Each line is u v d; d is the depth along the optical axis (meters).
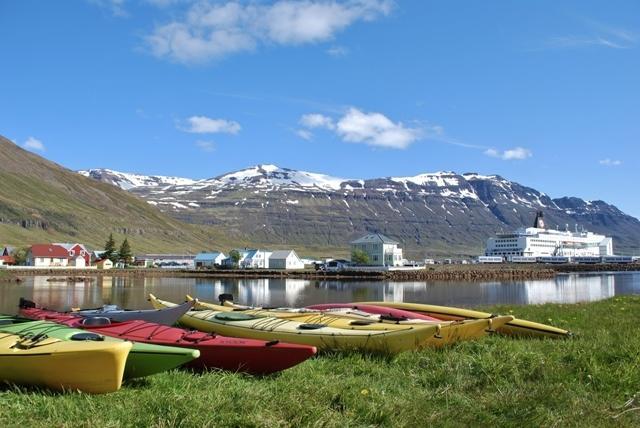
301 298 68.50
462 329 16.64
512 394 10.97
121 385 11.90
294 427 8.94
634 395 10.95
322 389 10.92
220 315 19.53
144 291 76.94
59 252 150.12
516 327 20.28
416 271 137.50
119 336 14.88
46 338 12.23
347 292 82.50
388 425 9.34
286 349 13.20
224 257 187.38
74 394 11.06
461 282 118.81
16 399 10.38
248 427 8.81
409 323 17.94
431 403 10.68
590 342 16.55
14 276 109.75
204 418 8.95
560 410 10.16
